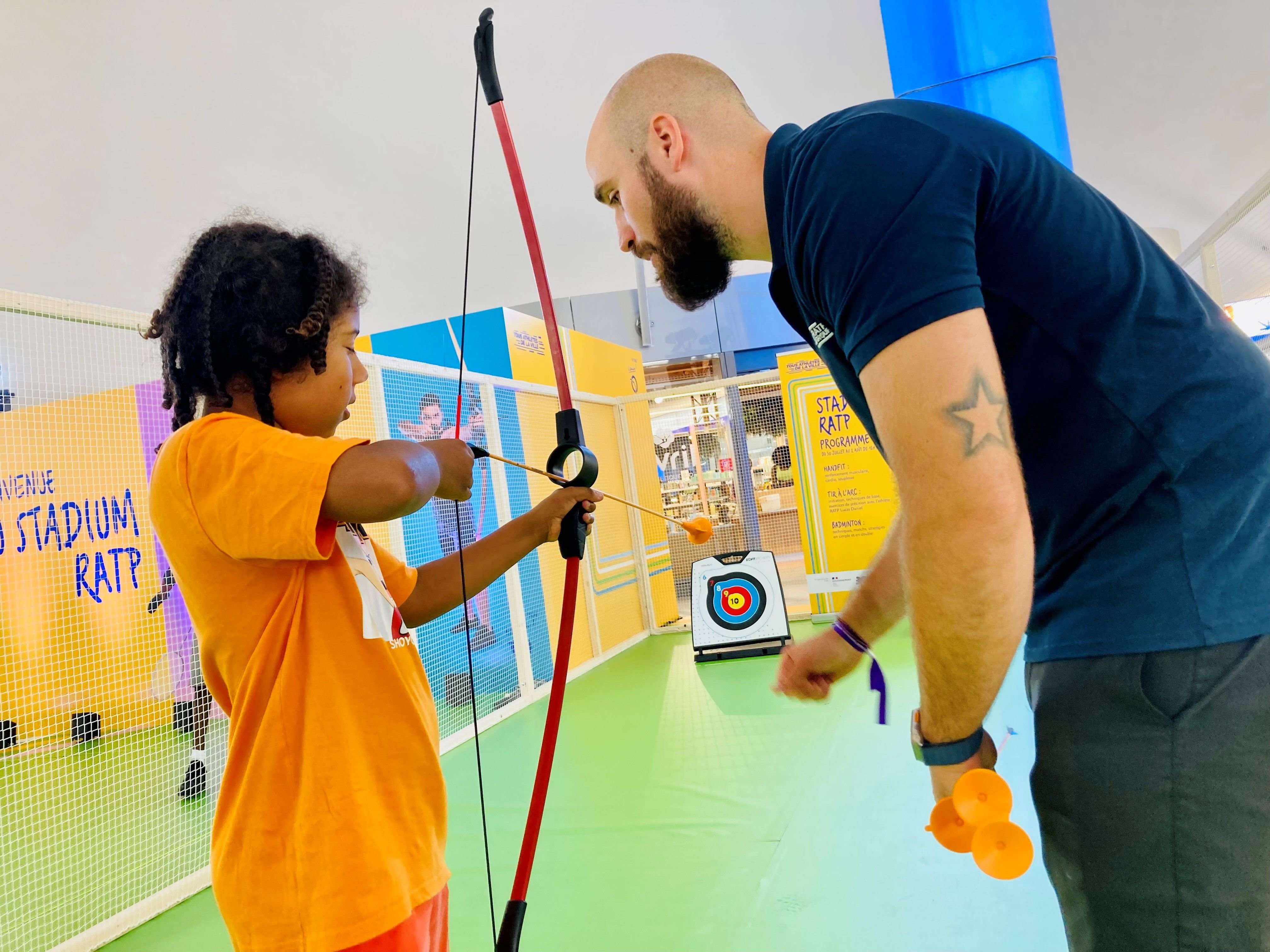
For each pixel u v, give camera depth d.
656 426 5.81
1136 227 0.62
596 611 4.59
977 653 0.50
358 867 0.75
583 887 1.84
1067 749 0.59
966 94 1.52
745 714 3.09
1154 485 0.56
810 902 1.65
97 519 2.45
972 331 0.49
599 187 0.84
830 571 4.80
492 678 3.56
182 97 4.88
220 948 1.82
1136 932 0.56
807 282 0.60
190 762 2.47
